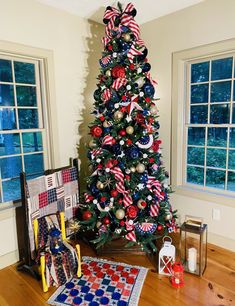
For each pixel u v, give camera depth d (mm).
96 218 2557
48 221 2305
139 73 2389
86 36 2996
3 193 2764
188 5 2635
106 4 2607
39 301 1935
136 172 2379
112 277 2191
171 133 3023
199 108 3043
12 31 2354
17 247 2535
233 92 2600
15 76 2641
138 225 2420
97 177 2561
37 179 2357
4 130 2498
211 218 2764
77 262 2184
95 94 2551
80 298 1939
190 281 2129
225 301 1888
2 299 1969
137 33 2420
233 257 2506
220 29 2459
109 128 2418
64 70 2828
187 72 2885
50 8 2627
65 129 2914
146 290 2023
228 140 2662
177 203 3057
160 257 2213
